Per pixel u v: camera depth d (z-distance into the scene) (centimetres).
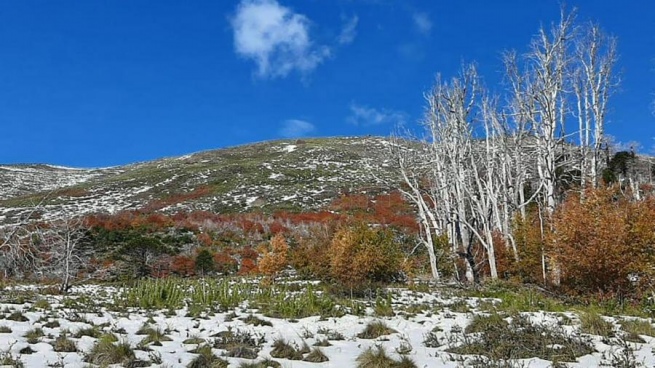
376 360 841
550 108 2720
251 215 4919
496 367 800
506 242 3014
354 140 10525
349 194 5919
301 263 3119
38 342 984
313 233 3909
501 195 3262
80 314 1479
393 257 2714
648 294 1894
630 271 1931
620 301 1911
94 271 3384
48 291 2416
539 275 2686
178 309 1731
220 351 971
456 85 3033
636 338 1093
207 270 3544
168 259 3638
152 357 850
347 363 882
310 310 1588
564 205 2269
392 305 1800
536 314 1513
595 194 2106
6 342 955
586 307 1778
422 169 3500
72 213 5312
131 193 6612
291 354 927
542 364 855
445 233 3091
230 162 8731
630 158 4616
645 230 1914
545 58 2752
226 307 1748
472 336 1094
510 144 3384
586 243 1991
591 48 2778
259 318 1473
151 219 4494
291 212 5206
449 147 3041
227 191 6334
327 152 8938
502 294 2191
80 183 8125
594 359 902
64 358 844
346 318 1486
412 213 4909
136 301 1902
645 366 827
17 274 2967
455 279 2819
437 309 1683
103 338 944
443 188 3072
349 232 2758
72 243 3091
